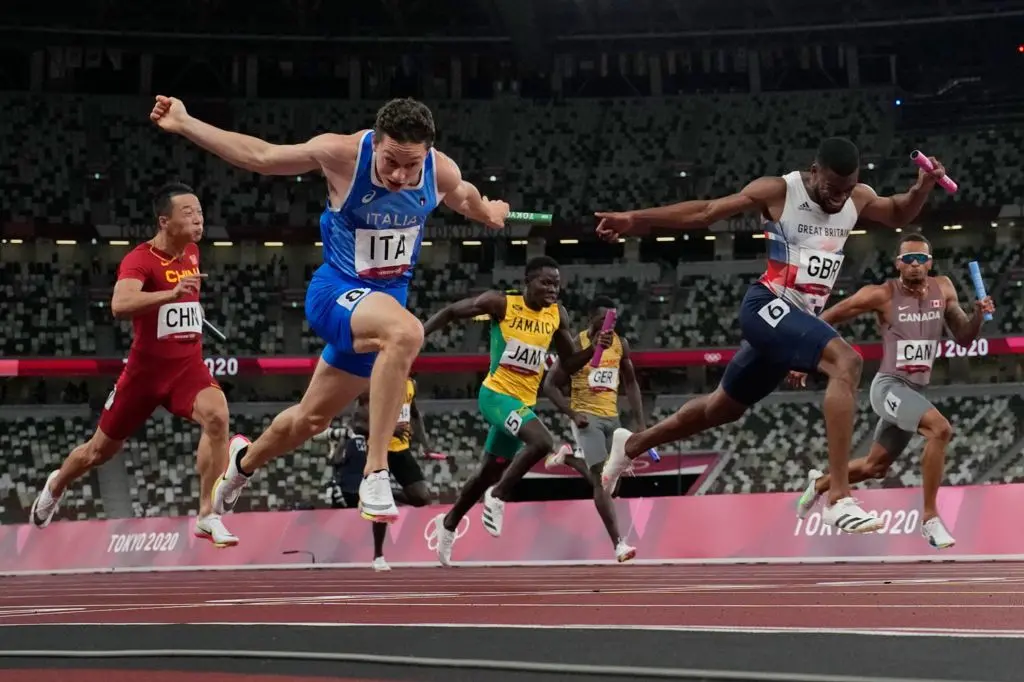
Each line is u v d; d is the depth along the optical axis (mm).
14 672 2734
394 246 4617
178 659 2887
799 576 8852
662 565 13359
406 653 2896
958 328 8078
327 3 35625
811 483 8383
